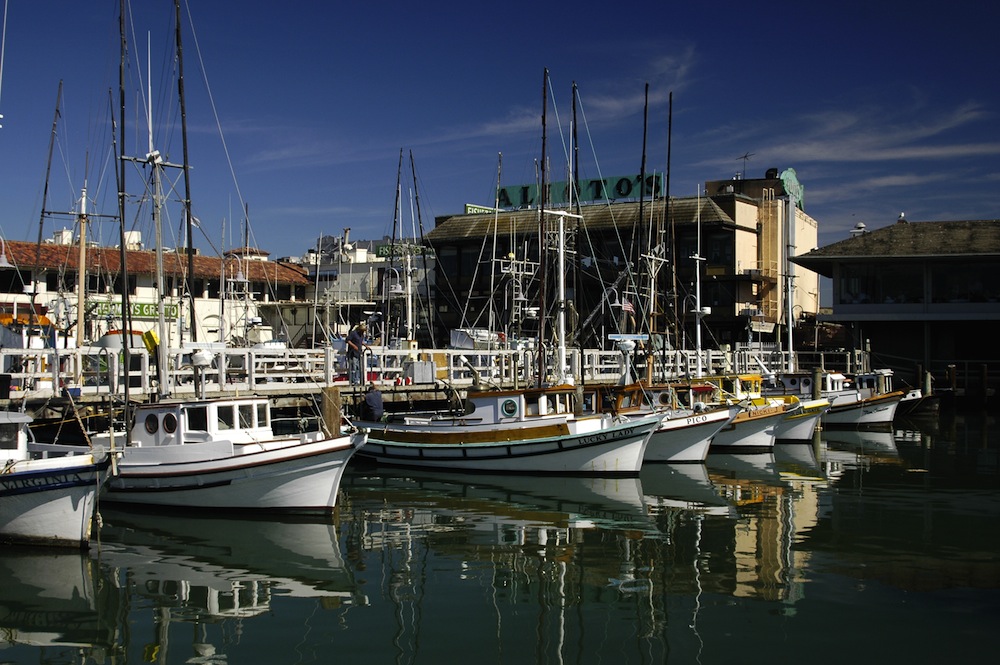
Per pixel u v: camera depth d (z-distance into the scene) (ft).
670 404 98.17
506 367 126.62
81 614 44.37
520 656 39.34
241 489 64.03
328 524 63.57
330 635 41.75
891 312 174.50
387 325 167.43
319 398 91.66
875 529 62.64
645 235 200.95
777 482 83.30
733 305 205.36
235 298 189.47
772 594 47.67
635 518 66.28
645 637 41.70
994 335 178.50
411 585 49.26
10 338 92.79
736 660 39.04
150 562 53.16
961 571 51.90
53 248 163.02
